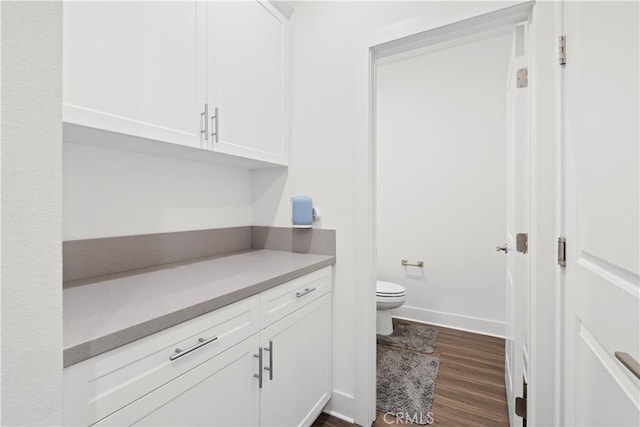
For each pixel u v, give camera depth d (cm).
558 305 110
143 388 70
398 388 182
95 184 115
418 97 293
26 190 38
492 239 264
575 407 96
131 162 127
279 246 180
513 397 139
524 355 135
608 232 74
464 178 275
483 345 240
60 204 41
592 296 83
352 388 159
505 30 148
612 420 73
